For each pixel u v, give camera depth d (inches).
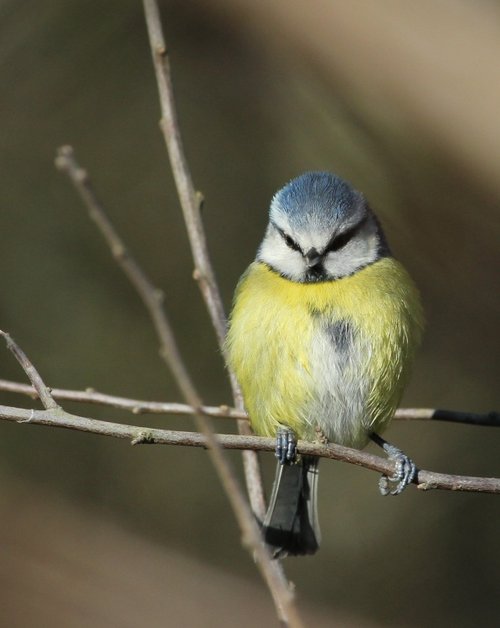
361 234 356.5
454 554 510.3
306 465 360.2
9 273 505.0
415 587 506.0
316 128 488.4
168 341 232.4
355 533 516.7
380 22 374.6
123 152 516.7
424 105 369.7
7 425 505.0
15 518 486.9
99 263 513.3
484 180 395.9
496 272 482.0
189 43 504.1
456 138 370.6
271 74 497.7
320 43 414.9
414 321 351.9
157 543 502.3
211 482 516.7
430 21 360.2
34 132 510.3
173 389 512.7
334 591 506.9
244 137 514.3
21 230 509.0
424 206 453.4
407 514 517.3
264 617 482.3
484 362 527.8
